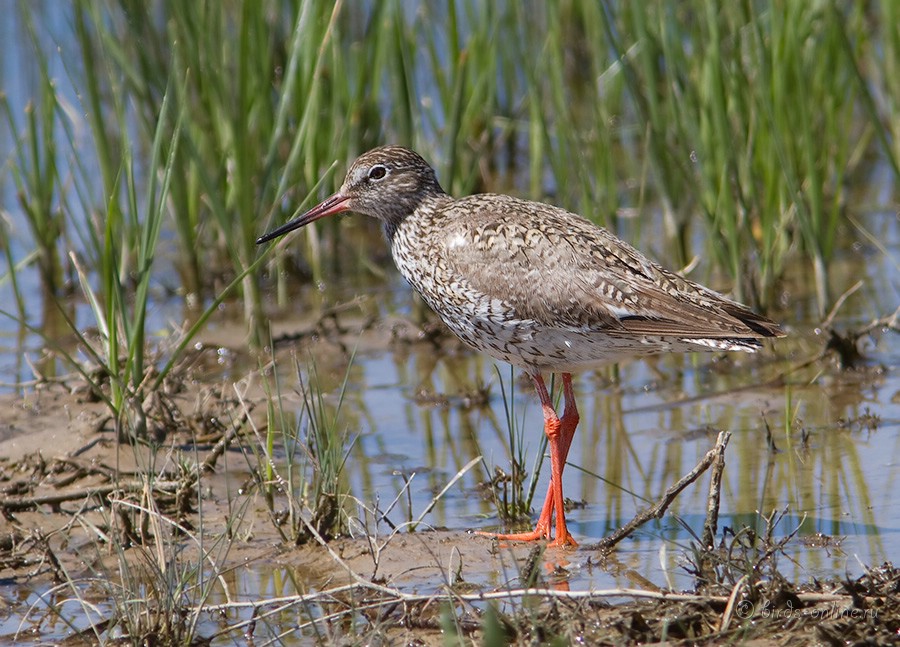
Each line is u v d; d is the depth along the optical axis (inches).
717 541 370.6
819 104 665.0
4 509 408.8
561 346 398.3
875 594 308.0
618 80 788.0
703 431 466.9
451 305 414.6
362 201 449.1
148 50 614.5
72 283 673.6
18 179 647.8
